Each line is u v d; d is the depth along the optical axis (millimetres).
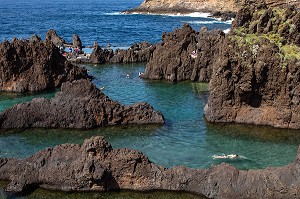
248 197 23422
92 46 89125
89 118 35812
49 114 36000
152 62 55875
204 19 167125
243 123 36719
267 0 130375
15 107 36250
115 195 24594
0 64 48844
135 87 50500
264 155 30391
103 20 175625
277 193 23203
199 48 54781
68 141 33062
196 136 34031
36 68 49750
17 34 116938
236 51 36688
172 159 29453
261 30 40594
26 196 24266
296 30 38656
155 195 24625
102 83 52531
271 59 35562
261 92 36312
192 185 24766
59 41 86688
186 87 50750
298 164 23641
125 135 34219
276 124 35875
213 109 37188
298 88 34812
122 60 69250
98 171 24375
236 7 180875
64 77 51375
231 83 36500
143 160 25312
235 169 24531
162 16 189500
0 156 29812
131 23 158875
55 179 24844
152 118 36688
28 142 32812
